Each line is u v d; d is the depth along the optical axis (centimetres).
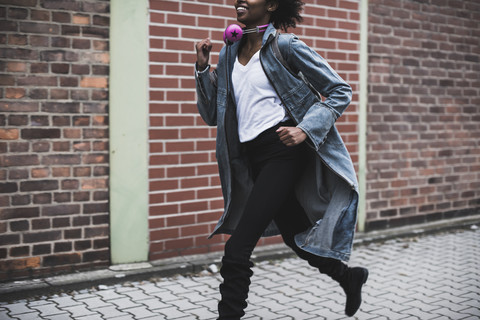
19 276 420
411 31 641
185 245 497
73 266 442
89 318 355
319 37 567
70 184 437
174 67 481
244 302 247
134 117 463
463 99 695
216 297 405
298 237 279
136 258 473
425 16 653
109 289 421
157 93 473
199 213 504
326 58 573
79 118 438
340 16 581
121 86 455
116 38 450
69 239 439
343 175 262
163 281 445
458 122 691
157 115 475
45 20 421
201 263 475
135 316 360
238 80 268
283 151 260
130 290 419
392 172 635
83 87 438
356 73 597
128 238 468
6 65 409
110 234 459
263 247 542
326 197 276
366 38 601
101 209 452
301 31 554
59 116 430
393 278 458
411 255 539
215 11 502
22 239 420
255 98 262
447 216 688
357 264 504
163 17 473
